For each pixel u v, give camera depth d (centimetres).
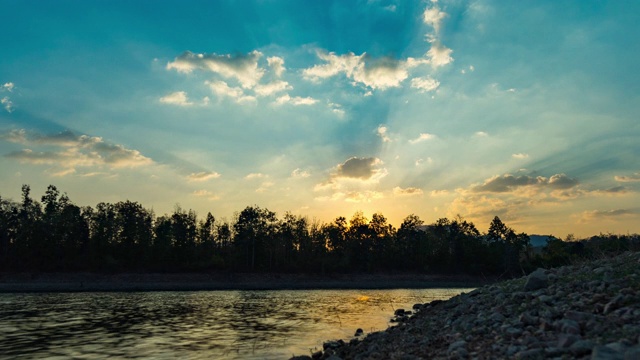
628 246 1931
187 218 13338
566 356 782
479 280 13888
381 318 3516
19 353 2133
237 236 13225
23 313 4197
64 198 12638
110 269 11250
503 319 1246
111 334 2772
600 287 1230
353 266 13950
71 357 2025
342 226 14962
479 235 15725
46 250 11219
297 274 12888
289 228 14288
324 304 5400
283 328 3003
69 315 4025
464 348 1052
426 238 15225
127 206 12888
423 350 1195
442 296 7244
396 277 13712
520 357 832
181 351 2138
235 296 7400
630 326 869
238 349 2169
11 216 11650
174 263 12081
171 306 5116
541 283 1509
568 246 10688
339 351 1705
